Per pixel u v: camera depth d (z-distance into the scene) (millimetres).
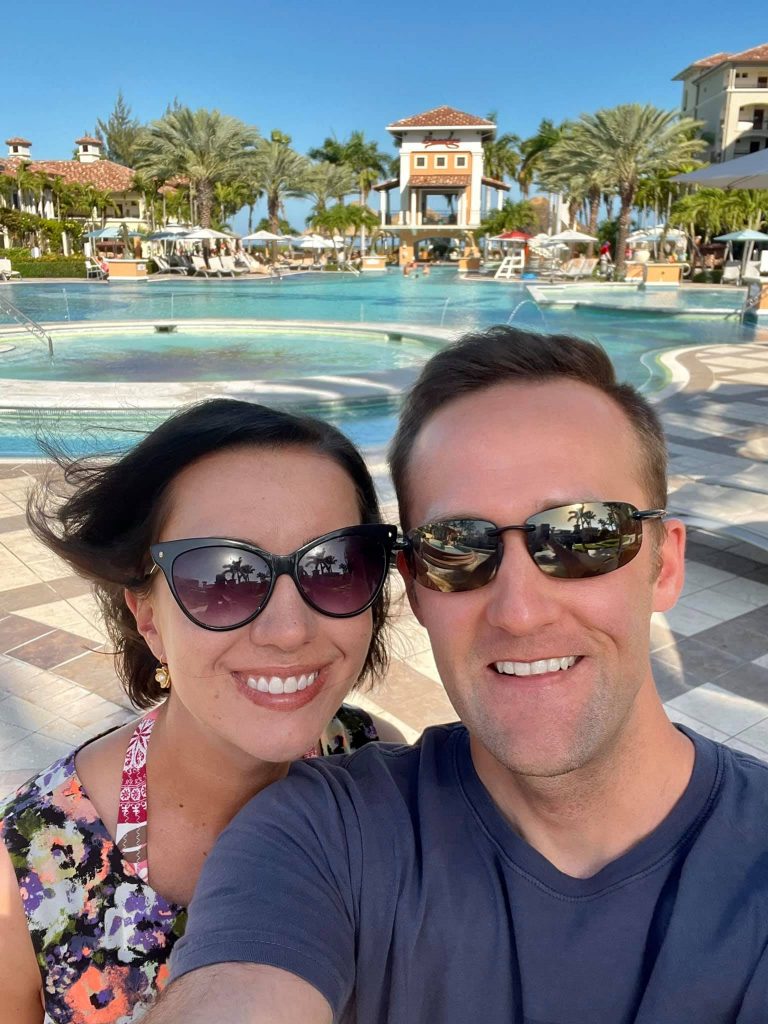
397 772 496
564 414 453
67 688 1457
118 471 478
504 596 423
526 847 431
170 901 457
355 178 21797
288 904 404
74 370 5035
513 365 471
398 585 1662
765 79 19750
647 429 481
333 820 455
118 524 481
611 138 12195
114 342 6426
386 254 20703
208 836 479
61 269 13555
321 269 16156
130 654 566
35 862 448
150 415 3410
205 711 446
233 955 379
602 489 440
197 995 361
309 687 457
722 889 410
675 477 2633
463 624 443
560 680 429
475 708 445
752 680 1509
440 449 461
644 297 10250
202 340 6609
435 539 450
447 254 20344
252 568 437
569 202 17266
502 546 435
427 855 438
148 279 13133
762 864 417
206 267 14289
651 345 6246
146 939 447
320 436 489
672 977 395
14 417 3416
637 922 413
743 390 4289
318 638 450
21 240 17391
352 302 10195
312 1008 375
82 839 454
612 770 429
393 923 432
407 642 1633
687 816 434
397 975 431
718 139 20531
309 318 8336
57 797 465
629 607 433
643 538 446
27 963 449
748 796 446
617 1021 406
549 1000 412
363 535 473
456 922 425
